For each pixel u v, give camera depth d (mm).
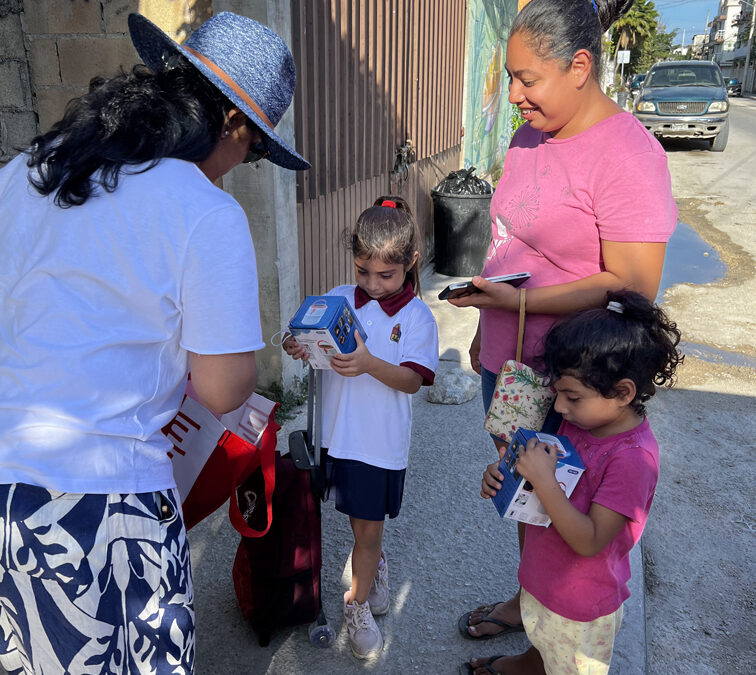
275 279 3670
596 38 1652
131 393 1280
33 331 1240
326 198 4410
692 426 3945
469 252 6648
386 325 2123
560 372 1558
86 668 1328
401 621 2406
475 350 2365
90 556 1257
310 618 2242
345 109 4531
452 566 2695
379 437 2090
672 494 3297
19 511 1241
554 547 1690
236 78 1349
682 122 16094
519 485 1593
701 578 2758
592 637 1722
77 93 3584
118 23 3412
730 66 89562
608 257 1764
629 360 1477
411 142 5930
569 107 1693
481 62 9016
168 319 1277
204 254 1232
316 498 2115
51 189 1233
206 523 2920
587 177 1729
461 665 2215
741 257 7531
